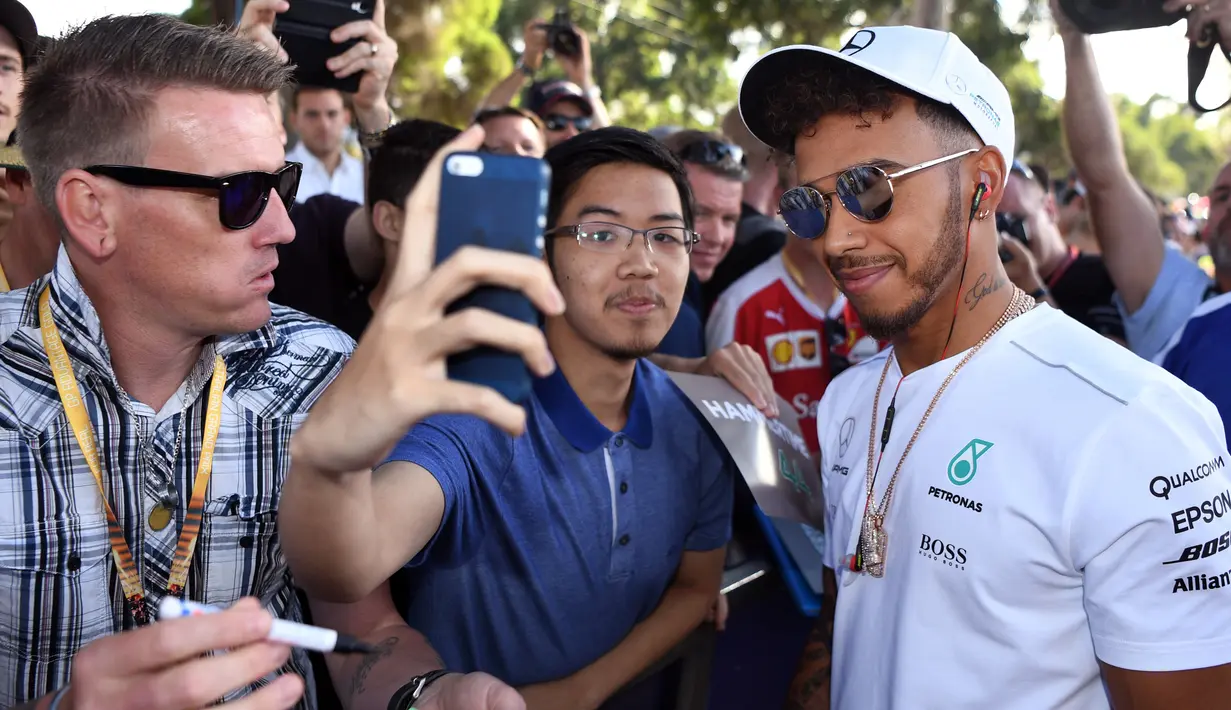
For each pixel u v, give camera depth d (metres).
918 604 1.45
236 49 1.36
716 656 2.22
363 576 1.11
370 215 2.81
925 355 1.54
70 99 1.30
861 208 1.40
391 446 0.83
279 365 1.55
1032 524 1.35
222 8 2.70
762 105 1.55
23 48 2.18
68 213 1.31
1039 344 1.45
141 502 1.38
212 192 1.31
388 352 0.78
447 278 0.77
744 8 11.02
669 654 1.93
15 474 1.31
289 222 1.43
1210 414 1.34
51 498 1.32
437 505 1.35
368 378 0.79
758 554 2.37
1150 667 1.28
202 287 1.34
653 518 1.75
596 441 1.65
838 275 1.48
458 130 2.78
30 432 1.32
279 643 0.91
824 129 1.44
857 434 1.67
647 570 1.76
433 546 1.50
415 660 1.42
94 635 1.37
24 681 1.34
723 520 1.94
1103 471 1.30
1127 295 3.04
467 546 1.51
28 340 1.36
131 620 1.38
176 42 1.31
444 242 0.84
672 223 1.62
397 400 0.78
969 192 1.45
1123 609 1.29
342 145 5.82
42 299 1.39
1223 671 1.28
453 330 0.77
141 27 1.32
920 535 1.46
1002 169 1.46
